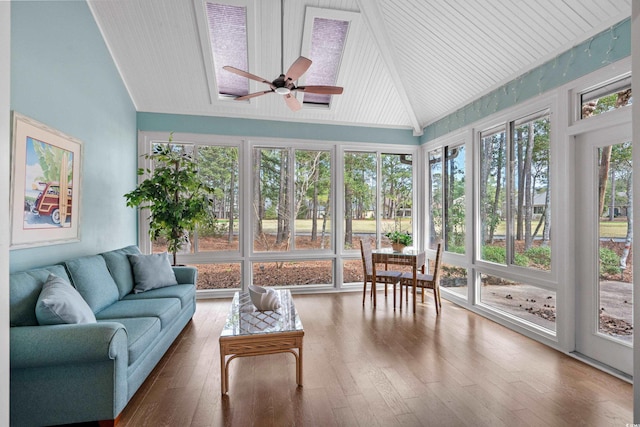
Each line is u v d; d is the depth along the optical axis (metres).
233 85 4.59
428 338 3.18
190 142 4.72
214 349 2.95
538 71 3.13
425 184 5.29
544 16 2.72
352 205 5.26
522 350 2.91
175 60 4.07
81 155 3.07
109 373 1.85
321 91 3.20
